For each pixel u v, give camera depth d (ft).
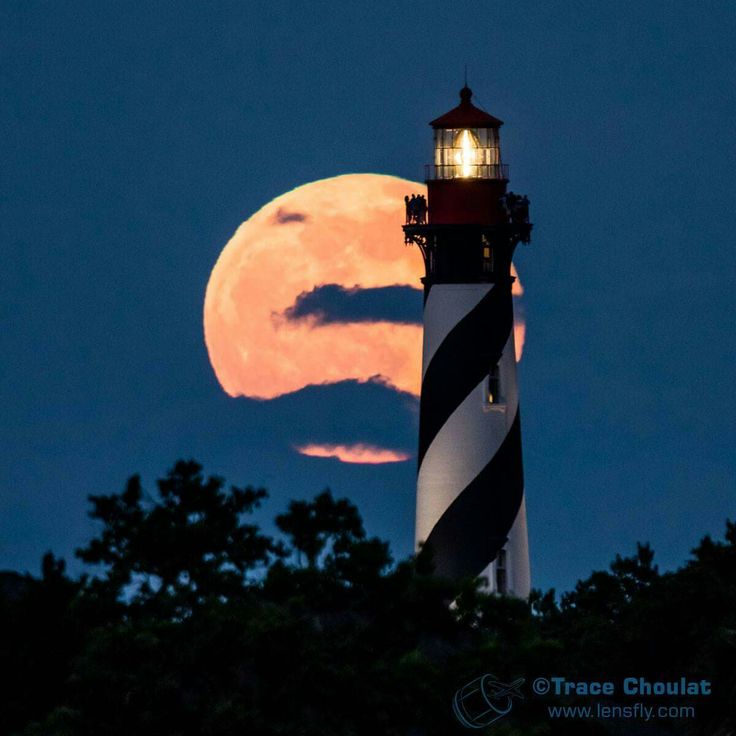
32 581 523.29
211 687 504.02
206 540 588.50
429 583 564.71
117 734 485.15
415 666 510.58
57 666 502.79
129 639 496.64
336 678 503.61
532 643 531.50
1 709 496.23
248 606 533.55
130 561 588.50
